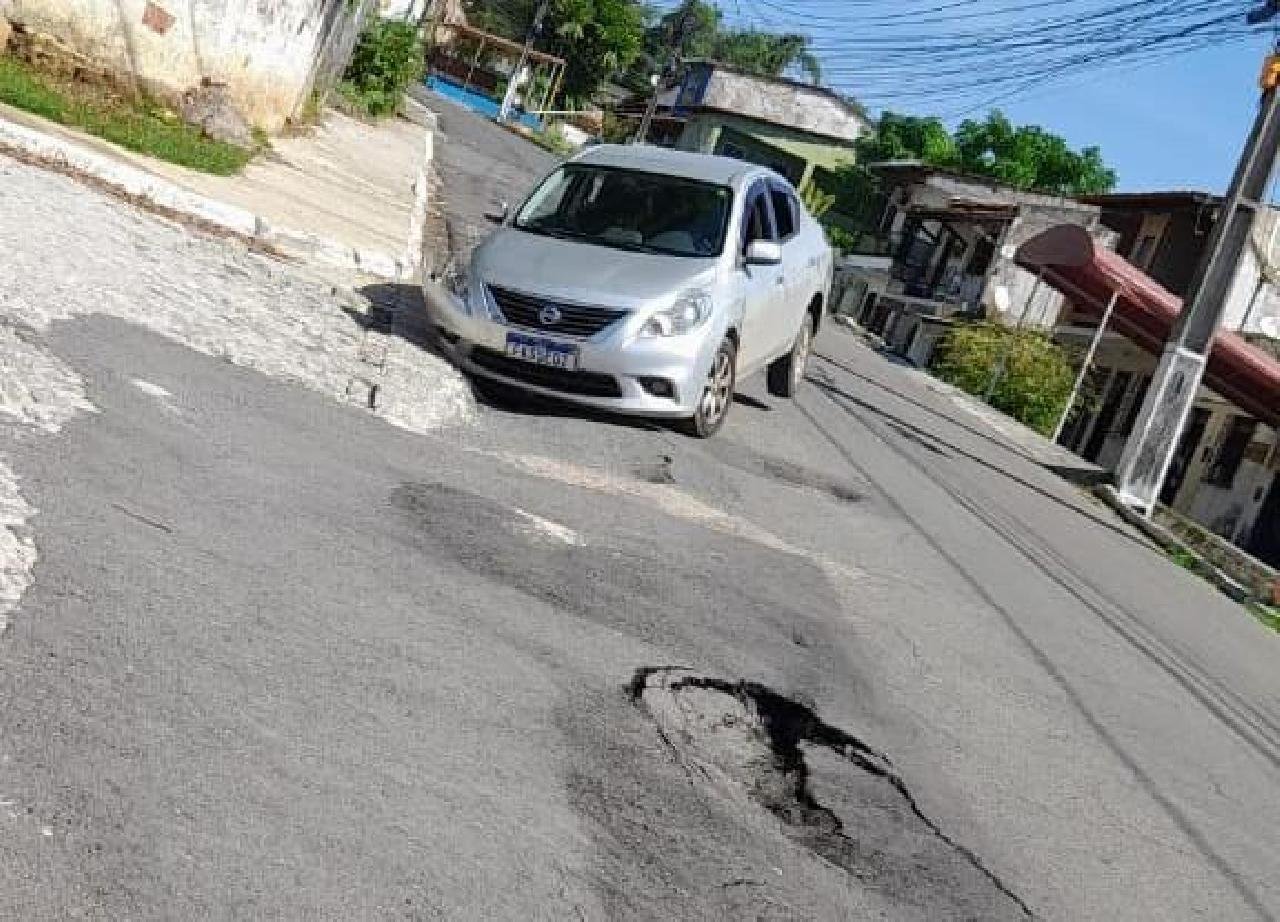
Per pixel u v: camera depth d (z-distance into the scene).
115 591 4.45
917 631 7.58
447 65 65.31
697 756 5.01
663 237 10.16
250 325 8.45
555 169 10.92
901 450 13.73
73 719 3.68
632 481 8.50
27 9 13.04
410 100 41.50
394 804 3.87
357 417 7.56
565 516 7.23
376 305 10.85
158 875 3.21
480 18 83.56
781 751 5.37
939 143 55.44
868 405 16.62
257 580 4.96
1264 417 25.28
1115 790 6.23
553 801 4.25
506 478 7.54
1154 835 5.83
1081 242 25.23
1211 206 33.31
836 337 27.38
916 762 5.71
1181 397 17.61
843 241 54.34
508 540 6.49
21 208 8.66
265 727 4.01
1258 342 28.14
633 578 6.61
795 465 10.70
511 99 62.25
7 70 12.41
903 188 51.84
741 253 10.32
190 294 8.52
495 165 31.12
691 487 8.86
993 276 39.25
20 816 3.23
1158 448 17.69
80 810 3.33
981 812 5.43
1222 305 17.48
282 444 6.54
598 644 5.66
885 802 5.21
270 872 3.36
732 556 7.65
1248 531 25.62
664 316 9.23
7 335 6.35
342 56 24.92
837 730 5.75
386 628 5.00
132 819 3.37
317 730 4.11
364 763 4.03
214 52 15.41
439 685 4.71
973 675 7.18
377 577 5.44
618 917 3.75
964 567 9.57
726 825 4.54
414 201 18.38
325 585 5.16
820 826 4.85
